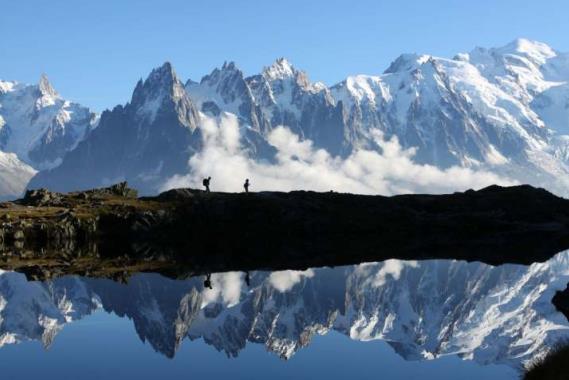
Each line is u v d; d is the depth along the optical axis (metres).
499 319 83.56
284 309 91.12
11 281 112.62
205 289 105.25
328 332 75.50
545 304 93.44
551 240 199.12
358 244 189.25
